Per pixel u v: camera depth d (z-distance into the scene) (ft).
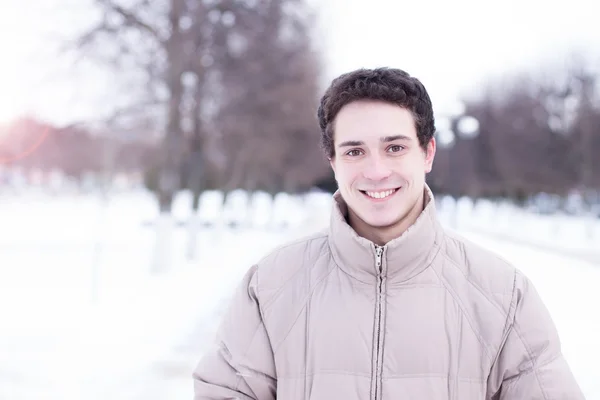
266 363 5.49
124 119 37.91
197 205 47.21
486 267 5.48
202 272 36.70
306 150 73.15
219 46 41.01
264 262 5.90
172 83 37.55
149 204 128.06
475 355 5.11
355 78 5.22
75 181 187.01
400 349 5.07
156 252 37.24
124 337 20.36
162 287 30.89
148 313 24.39
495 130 126.52
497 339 5.14
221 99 44.80
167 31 37.50
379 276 5.28
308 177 96.27
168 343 19.62
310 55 51.67
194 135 46.85
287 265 5.78
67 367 16.89
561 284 33.86
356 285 5.36
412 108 5.17
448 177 138.10
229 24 40.55
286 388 5.29
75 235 60.54
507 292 5.31
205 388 5.56
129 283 31.96
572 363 18.02
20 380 15.67
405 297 5.24
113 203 131.13
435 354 5.05
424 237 5.21
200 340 20.01
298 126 55.77
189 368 16.94
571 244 65.00
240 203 108.99
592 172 95.50
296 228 72.84
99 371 16.57
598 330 22.17
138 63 36.76
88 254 44.16
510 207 129.18
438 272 5.39
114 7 34.91
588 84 98.89
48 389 15.03
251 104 46.29
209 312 24.67
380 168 5.04
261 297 5.64
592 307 26.73
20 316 23.53
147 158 61.57
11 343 19.38
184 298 27.84
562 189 114.11
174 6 37.11
